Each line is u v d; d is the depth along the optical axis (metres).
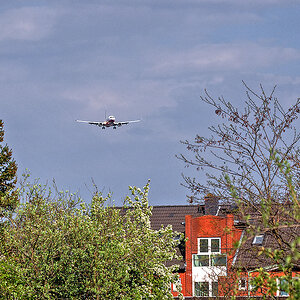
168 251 67.62
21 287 51.50
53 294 54.19
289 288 17.89
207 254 93.94
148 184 67.50
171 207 109.50
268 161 27.31
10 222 57.03
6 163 99.12
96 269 54.34
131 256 60.97
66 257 55.19
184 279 94.69
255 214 26.34
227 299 31.89
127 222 64.00
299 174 26.58
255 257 26.78
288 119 28.09
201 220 95.44
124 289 55.88
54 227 57.22
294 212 19.30
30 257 55.16
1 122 99.69
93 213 61.03
